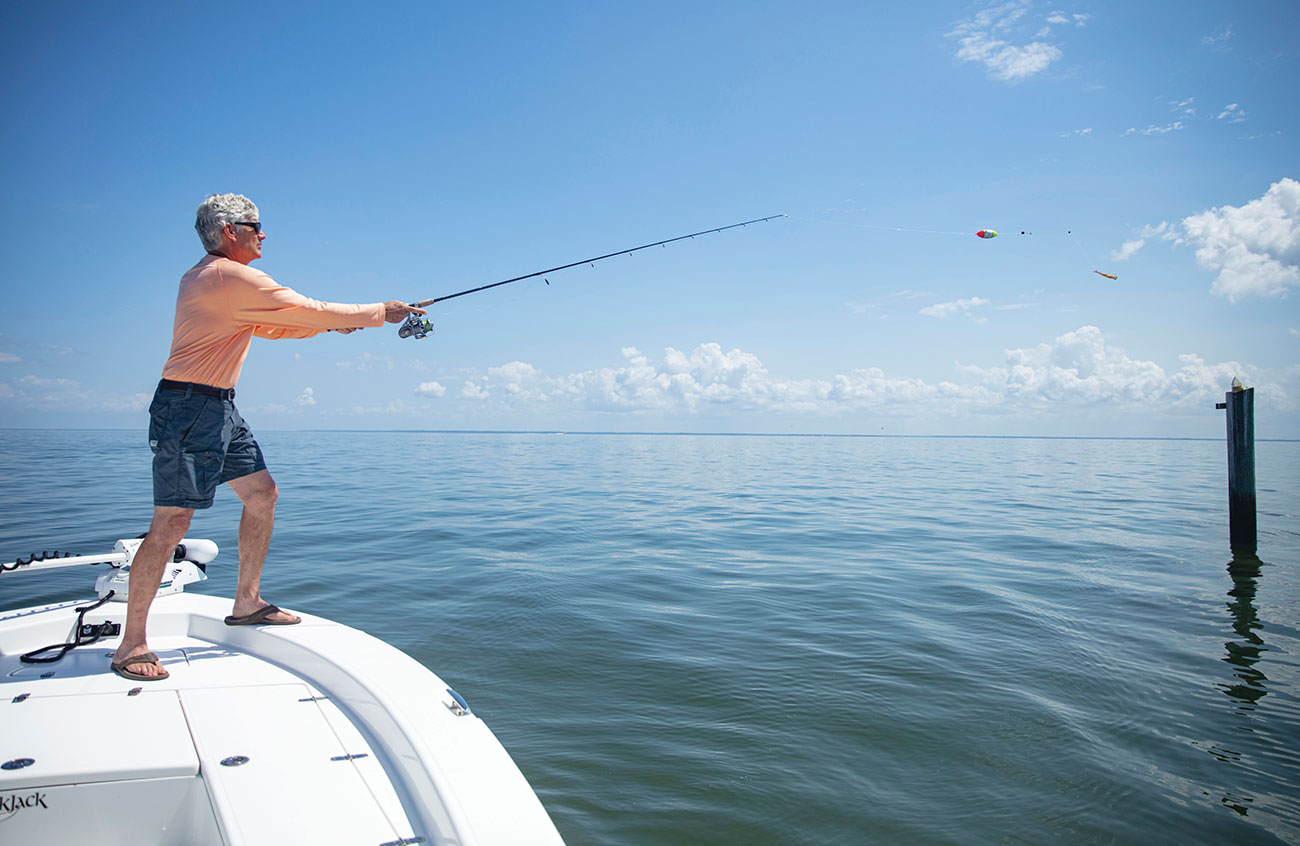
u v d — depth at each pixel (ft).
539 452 124.06
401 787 4.30
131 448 105.91
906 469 76.59
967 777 9.27
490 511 35.47
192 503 6.03
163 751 4.49
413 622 15.62
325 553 23.52
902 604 17.63
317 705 5.34
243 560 6.65
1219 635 15.10
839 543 26.76
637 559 23.25
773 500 42.65
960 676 12.71
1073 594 18.61
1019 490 49.88
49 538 24.48
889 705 11.45
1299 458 110.01
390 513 34.30
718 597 18.30
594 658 13.55
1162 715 11.12
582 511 36.14
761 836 7.98
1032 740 10.28
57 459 73.97
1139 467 81.35
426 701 4.92
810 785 9.05
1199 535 28.32
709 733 10.46
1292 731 10.65
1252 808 8.63
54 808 4.09
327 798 4.13
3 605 15.94
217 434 6.19
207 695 5.44
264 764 4.44
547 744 10.07
